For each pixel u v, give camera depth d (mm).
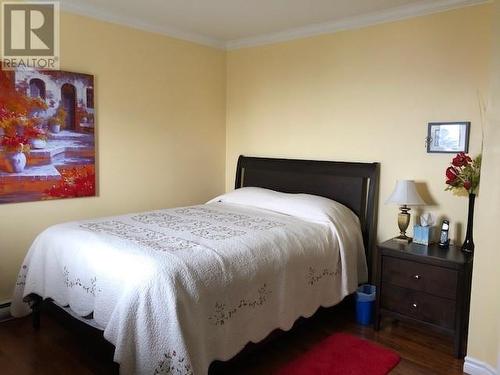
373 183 3334
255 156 4316
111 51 3471
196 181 4301
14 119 2951
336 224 3043
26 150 3027
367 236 3379
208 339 2025
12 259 3043
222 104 4512
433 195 3104
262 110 4211
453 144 2965
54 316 2545
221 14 3428
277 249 2498
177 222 2910
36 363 2420
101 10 3326
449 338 2824
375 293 3016
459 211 2973
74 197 3330
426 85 3094
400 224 3053
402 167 3260
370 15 3309
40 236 2676
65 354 2521
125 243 2273
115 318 1904
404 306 2814
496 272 2225
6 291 3033
